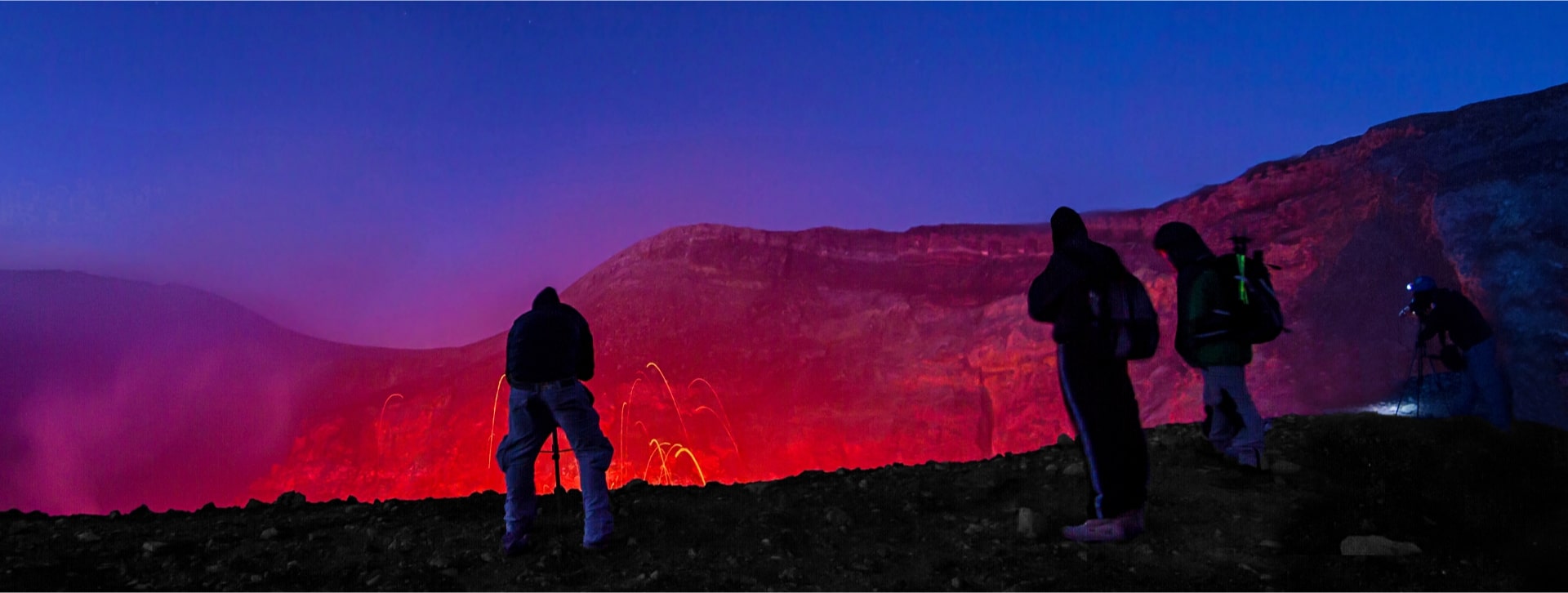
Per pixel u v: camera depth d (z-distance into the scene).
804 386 50.06
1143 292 4.33
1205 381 5.42
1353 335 22.28
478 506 5.45
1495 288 13.02
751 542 4.62
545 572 4.20
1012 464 6.05
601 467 4.61
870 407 48.00
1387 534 4.31
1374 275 22.81
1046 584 3.87
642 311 57.00
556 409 4.57
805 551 4.49
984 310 52.62
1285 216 39.47
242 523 5.08
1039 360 46.91
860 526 4.88
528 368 4.56
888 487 5.62
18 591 3.82
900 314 53.88
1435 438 5.96
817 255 61.25
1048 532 4.59
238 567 4.22
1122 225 49.28
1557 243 13.39
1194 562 4.09
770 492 5.65
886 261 59.75
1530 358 10.96
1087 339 4.29
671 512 5.18
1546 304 11.94
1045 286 4.39
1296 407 21.59
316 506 5.68
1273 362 24.36
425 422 54.94
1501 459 5.45
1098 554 4.23
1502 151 18.20
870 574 4.11
